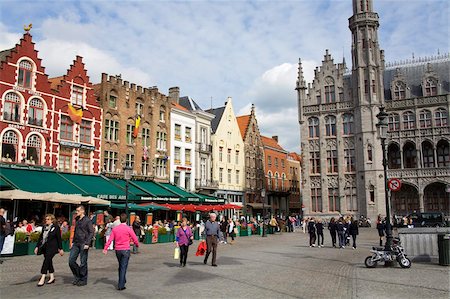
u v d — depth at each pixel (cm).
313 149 5741
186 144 4875
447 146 5244
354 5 5706
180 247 1666
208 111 6012
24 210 2972
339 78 5728
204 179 5128
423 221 3975
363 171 5306
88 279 1327
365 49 5522
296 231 5038
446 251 1683
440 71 5450
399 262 1628
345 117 5616
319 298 1033
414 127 5278
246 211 6031
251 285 1212
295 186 8056
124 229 1150
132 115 4153
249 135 6394
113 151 3897
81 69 3653
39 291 1111
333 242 2758
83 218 1226
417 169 5094
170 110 4656
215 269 1570
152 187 4084
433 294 1079
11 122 3044
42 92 3291
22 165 3047
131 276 1390
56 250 1225
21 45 3167
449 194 5081
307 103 5869
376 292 1110
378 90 5422
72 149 3503
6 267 1616
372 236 3778
